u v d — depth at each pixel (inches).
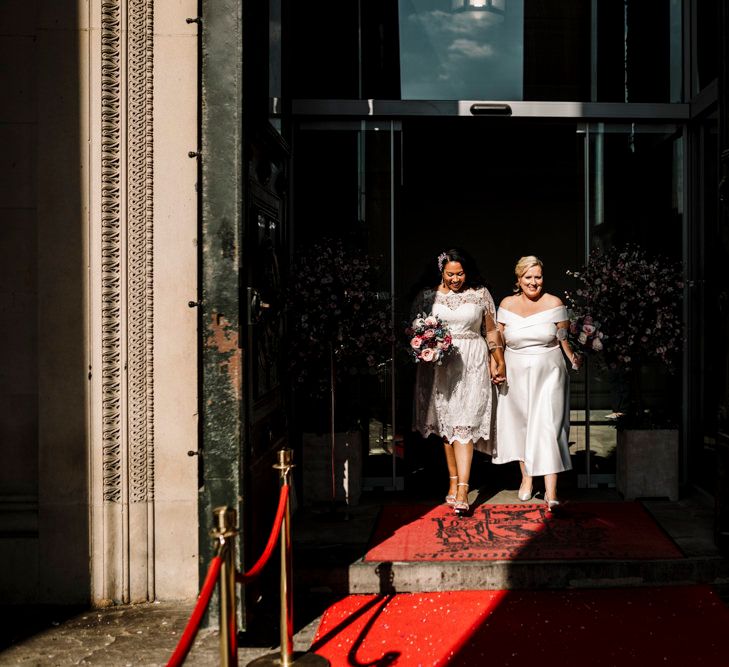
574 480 248.5
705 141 237.5
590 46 243.6
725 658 141.3
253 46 167.8
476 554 183.2
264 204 183.5
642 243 244.7
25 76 173.2
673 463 229.8
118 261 173.2
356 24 242.2
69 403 174.1
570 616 161.2
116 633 159.8
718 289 186.5
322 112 240.4
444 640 151.5
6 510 175.9
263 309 165.2
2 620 167.8
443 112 241.6
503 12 243.4
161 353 174.9
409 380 249.6
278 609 170.2
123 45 171.2
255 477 165.8
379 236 243.8
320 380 227.8
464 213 289.9
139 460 175.2
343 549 189.3
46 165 172.4
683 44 243.8
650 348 225.6
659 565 176.7
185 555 176.7
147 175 172.9
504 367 221.5
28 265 174.9
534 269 218.4
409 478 253.3
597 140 244.8
